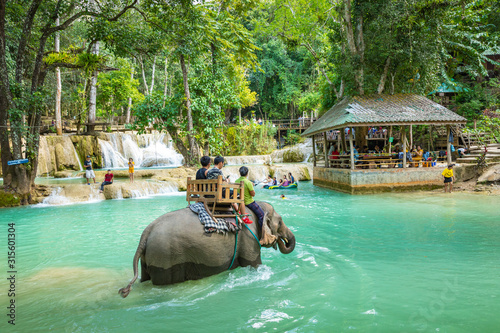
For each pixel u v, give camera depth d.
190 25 16.41
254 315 3.93
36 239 8.20
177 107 22.05
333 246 7.00
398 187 15.54
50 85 30.98
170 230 4.55
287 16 26.44
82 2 14.77
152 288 4.54
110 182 15.80
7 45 21.17
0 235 8.70
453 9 21.39
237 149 33.38
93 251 7.04
